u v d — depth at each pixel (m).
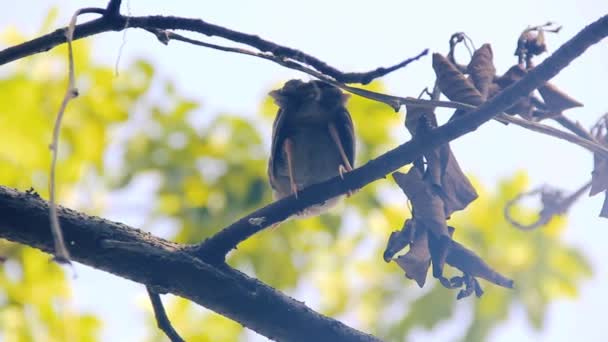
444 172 7.06
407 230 7.09
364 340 7.21
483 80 7.41
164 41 7.01
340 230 14.52
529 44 7.84
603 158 7.73
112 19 6.88
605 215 7.95
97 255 6.73
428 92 7.38
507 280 7.12
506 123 7.20
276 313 7.05
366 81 7.07
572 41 6.72
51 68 13.65
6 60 6.90
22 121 13.22
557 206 9.91
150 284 6.87
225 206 14.32
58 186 13.41
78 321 12.57
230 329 13.96
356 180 7.27
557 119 8.73
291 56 7.14
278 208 7.31
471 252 7.20
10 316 12.21
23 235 6.60
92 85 14.11
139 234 6.94
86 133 13.82
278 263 14.51
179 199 14.40
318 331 7.14
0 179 12.98
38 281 12.38
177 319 13.96
